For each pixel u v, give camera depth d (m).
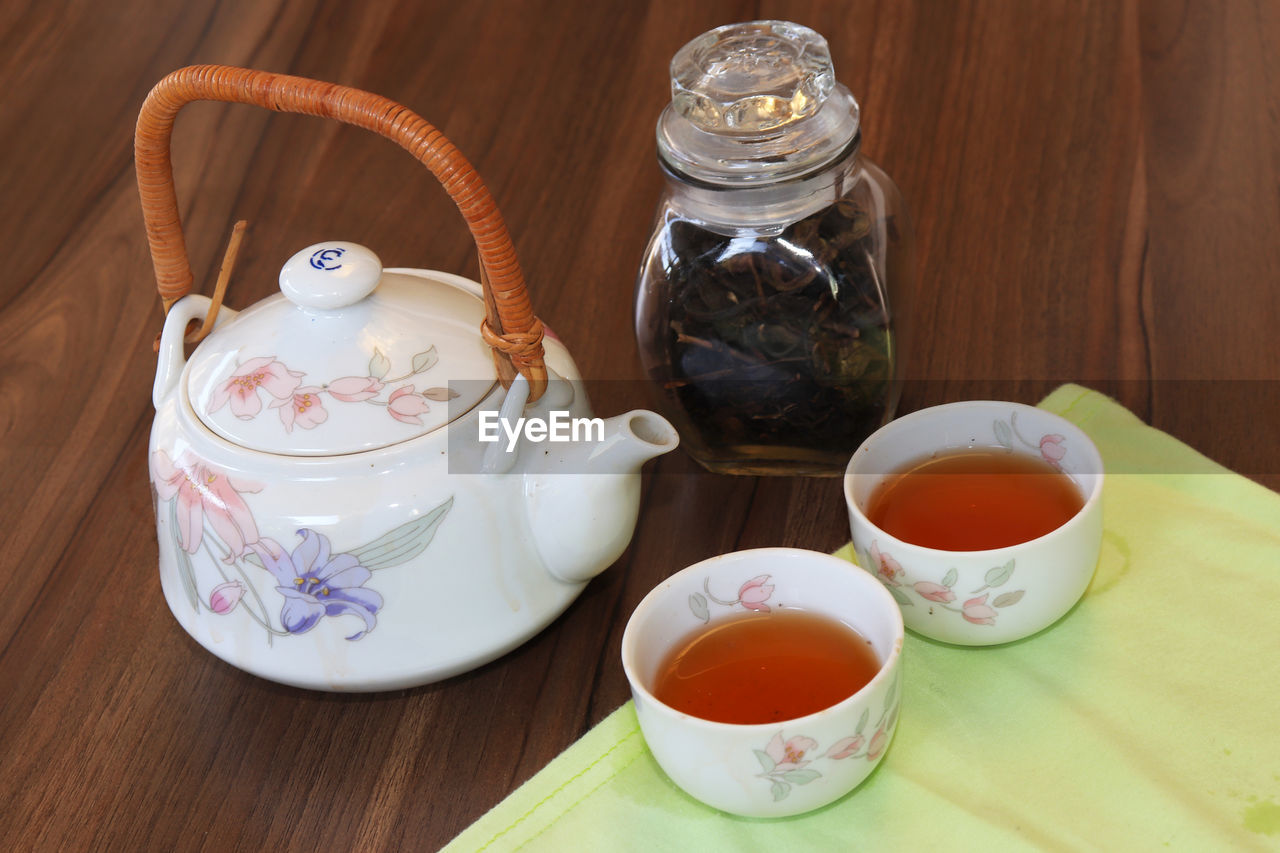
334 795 0.81
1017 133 1.04
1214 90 1.05
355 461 0.79
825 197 0.85
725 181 0.84
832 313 0.86
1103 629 0.82
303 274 0.80
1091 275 0.96
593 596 0.86
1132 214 0.99
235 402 0.80
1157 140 1.03
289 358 0.81
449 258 1.01
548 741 0.82
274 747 0.82
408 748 0.82
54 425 0.95
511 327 0.78
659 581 0.87
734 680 0.79
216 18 1.17
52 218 1.07
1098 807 0.77
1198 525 0.85
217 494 0.79
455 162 0.76
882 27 1.12
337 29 1.16
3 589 0.88
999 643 0.81
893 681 0.76
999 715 0.80
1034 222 1.00
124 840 0.80
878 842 0.77
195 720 0.83
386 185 1.06
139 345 0.99
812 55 0.85
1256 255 0.96
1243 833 0.76
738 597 0.80
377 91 1.12
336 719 0.83
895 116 1.06
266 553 0.79
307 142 1.09
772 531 0.88
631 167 1.05
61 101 1.13
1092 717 0.79
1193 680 0.80
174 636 0.86
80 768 0.82
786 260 0.86
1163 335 0.93
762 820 0.78
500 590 0.81
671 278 0.87
